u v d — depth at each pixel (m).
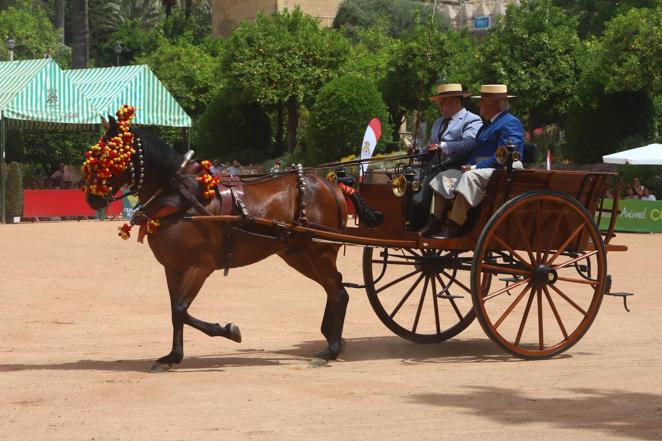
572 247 11.52
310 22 53.94
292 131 53.16
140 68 39.09
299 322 13.85
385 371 10.14
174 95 59.78
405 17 75.12
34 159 46.56
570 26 48.62
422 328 13.39
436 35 51.03
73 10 54.91
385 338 12.67
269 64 50.53
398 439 7.15
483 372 10.05
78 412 8.05
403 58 51.28
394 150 49.06
